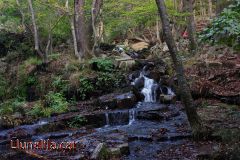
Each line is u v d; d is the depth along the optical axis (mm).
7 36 19031
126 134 9750
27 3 18438
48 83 15570
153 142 9008
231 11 6898
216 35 6910
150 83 14305
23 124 12391
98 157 7789
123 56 17672
